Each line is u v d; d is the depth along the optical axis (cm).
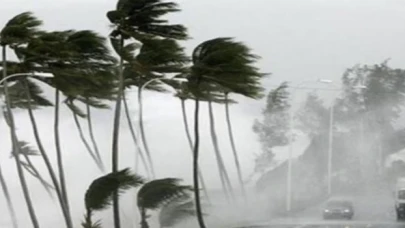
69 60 5600
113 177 4109
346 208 7706
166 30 5516
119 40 5484
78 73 5681
